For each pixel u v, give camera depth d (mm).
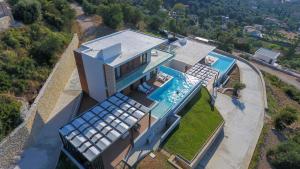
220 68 44594
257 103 36000
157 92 29328
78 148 16672
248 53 68625
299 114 34594
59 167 18562
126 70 26781
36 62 26328
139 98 27609
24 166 18688
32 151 20109
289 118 28906
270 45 107438
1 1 28547
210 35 83875
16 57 25141
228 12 174125
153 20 61438
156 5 81688
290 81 52500
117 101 22359
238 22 158625
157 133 24984
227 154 26203
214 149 26859
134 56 25016
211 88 37344
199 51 45031
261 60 62500
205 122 28812
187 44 48250
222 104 35062
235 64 49625
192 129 26891
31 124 20578
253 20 166000
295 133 29875
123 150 20344
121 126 18891
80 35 43438
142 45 28453
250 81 43250
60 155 19750
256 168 23859
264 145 27203
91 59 24188
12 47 25969
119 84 25094
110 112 20703
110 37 30594
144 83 30000
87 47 26578
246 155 26062
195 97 32781
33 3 33438
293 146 25031
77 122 19391
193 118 28641
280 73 56500
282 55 86438
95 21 51125
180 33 67125
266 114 33375
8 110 18719
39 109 22297
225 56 50156
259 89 40438
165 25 69812
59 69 28328
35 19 33719
